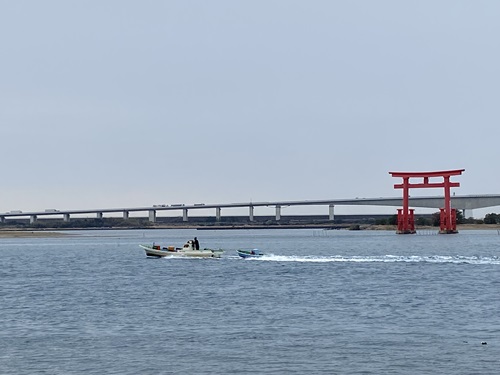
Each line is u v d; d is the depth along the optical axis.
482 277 159.38
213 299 124.50
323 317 102.50
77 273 187.12
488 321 97.44
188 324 97.50
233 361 76.00
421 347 81.38
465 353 78.38
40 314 108.31
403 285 144.12
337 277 163.00
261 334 89.62
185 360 76.50
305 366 73.81
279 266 197.88
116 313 108.50
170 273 181.25
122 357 78.06
